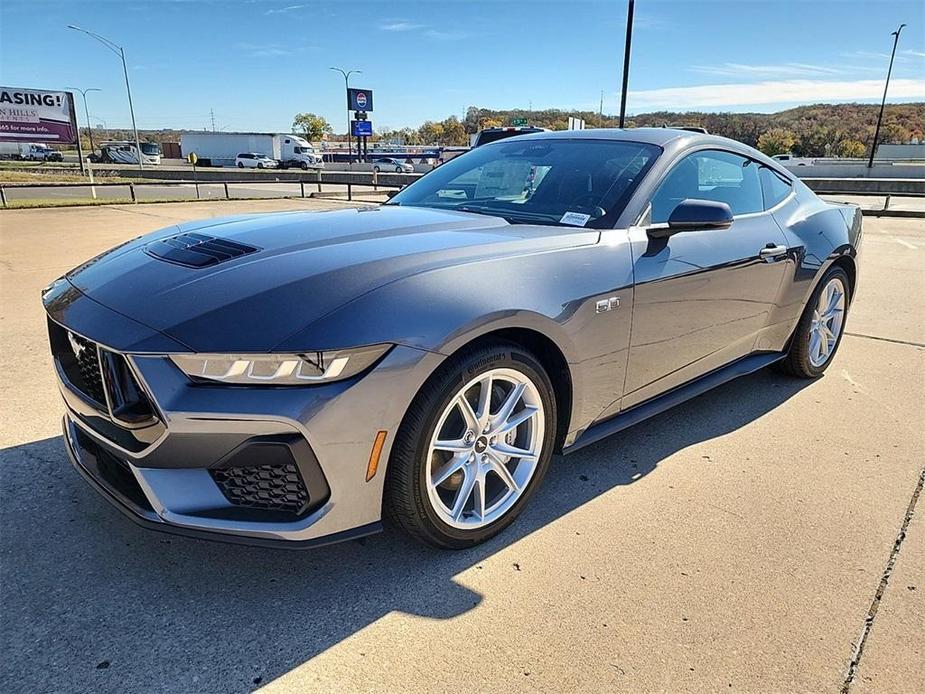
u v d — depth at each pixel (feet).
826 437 11.02
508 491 7.98
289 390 6.02
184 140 204.54
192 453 6.15
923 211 52.34
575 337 7.94
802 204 12.84
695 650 6.25
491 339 7.26
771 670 6.03
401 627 6.50
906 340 16.76
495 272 7.30
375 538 7.97
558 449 8.63
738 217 11.09
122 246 9.02
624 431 11.15
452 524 7.38
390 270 6.83
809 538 8.11
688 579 7.29
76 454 7.67
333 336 6.06
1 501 8.50
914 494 9.19
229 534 6.31
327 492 6.38
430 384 6.72
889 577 7.38
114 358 6.35
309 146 202.80
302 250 7.39
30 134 118.83
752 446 10.65
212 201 62.49
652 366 9.39
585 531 8.19
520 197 10.03
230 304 6.33
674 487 9.31
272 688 5.75
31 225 39.01
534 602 6.88
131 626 6.44
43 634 6.31
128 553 7.54
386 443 6.49
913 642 6.39
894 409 12.24
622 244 8.64
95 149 264.11
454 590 7.06
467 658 6.12
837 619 6.70
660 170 9.61
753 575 7.38
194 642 6.26
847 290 14.14
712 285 9.96
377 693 5.72
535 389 7.82
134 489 6.85
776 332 12.19
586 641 6.35
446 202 10.62
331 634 6.40
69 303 7.36
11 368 13.38
